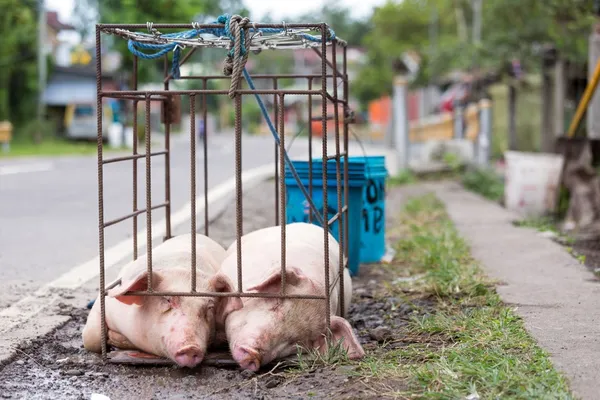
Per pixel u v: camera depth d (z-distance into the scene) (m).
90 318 4.06
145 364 3.88
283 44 4.39
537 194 8.95
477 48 14.98
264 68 48.41
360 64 41.03
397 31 31.77
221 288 3.80
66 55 48.00
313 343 3.85
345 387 3.55
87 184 12.17
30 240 7.00
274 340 3.70
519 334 3.93
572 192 8.63
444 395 3.32
